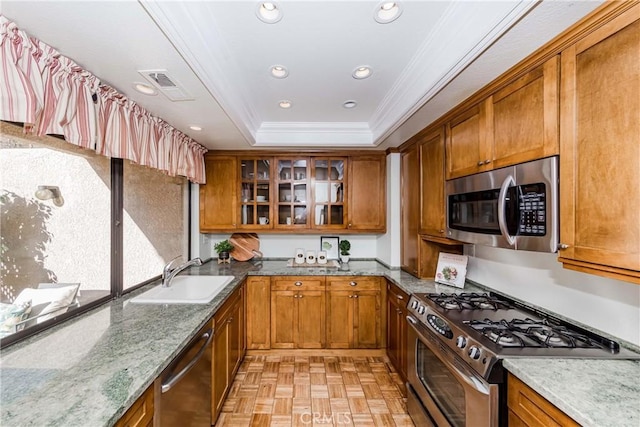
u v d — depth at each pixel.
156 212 2.56
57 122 1.29
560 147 1.20
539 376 1.07
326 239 3.76
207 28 1.40
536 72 1.32
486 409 1.22
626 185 0.95
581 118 1.11
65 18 1.09
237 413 2.19
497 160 1.59
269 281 3.06
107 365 1.14
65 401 0.92
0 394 0.95
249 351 3.08
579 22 1.09
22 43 1.13
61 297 1.58
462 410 1.42
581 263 1.11
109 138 1.65
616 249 0.98
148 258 2.43
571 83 1.15
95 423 0.83
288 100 2.40
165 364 1.20
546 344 1.29
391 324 2.85
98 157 1.84
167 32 1.18
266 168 3.41
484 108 1.70
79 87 1.42
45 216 1.48
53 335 1.42
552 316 1.63
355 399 2.37
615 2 0.97
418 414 1.92
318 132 3.08
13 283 1.32
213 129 2.49
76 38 1.22
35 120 1.17
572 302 1.52
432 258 2.71
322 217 3.43
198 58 1.42
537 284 1.76
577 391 0.97
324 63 1.79
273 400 2.35
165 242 2.74
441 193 2.24
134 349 1.28
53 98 1.27
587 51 1.08
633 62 0.93
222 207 3.35
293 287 3.06
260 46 1.61
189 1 1.19
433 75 1.66
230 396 2.39
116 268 2.00
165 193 2.74
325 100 2.39
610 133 1.00
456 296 2.04
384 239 3.48
